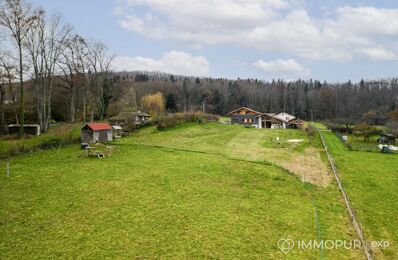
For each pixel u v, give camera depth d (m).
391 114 127.88
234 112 109.19
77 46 84.69
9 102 87.69
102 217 25.42
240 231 23.69
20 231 23.14
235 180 35.47
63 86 94.06
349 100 193.25
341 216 27.69
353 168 44.09
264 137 69.06
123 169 38.94
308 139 67.69
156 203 28.30
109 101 111.44
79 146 53.91
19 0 56.56
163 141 60.06
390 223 26.83
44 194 30.33
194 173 37.53
